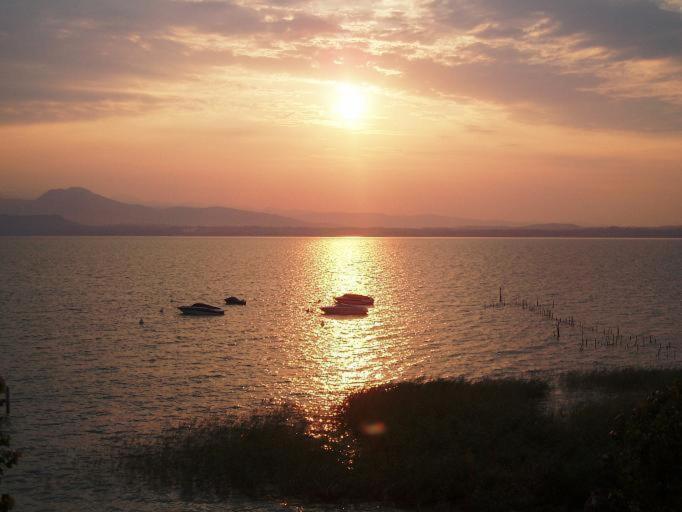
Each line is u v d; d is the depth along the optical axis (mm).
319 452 32031
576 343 71188
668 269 193375
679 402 20047
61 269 185875
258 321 88312
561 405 40969
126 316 91312
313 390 49344
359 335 76812
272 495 28266
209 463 31406
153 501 27922
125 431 38406
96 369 56219
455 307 103938
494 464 28797
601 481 25734
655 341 72438
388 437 33312
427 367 58562
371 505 27109
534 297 118000
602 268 198750
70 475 31094
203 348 67312
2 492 29156
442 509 25984
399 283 150500
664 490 19578
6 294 118250
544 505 25312
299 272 186500
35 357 61281
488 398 40562
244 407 44094
